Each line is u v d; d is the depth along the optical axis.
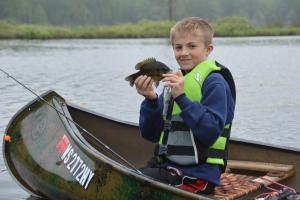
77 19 72.38
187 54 3.57
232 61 19.44
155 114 3.69
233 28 44.53
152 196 3.47
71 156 3.90
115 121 4.92
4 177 5.08
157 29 42.88
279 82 13.17
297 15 75.12
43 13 66.44
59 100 4.35
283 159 4.59
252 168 4.48
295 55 22.02
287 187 4.12
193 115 3.33
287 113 8.73
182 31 3.58
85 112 4.83
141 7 74.00
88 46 28.23
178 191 3.37
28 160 4.21
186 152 3.55
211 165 3.55
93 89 11.43
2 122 7.41
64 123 4.09
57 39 38.53
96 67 16.73
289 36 43.47
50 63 17.70
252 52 23.80
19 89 10.93
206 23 3.62
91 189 3.72
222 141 3.56
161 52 23.06
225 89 3.47
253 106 9.45
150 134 3.78
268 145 4.62
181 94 3.37
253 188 3.91
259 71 15.97
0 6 64.19
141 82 3.50
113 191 3.61
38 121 4.30
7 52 22.30
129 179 3.54
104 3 74.44
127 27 43.50
